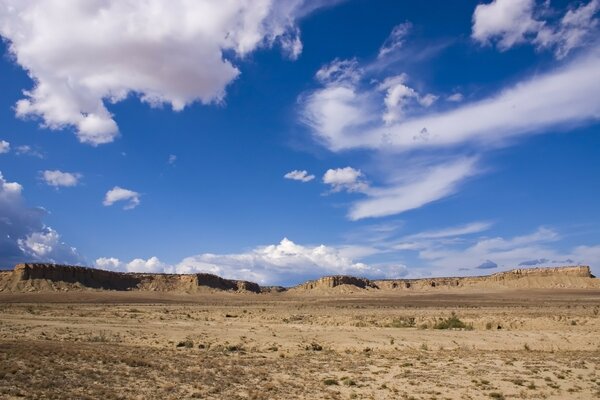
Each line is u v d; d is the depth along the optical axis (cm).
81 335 4878
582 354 3962
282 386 2688
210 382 2689
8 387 2262
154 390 2450
